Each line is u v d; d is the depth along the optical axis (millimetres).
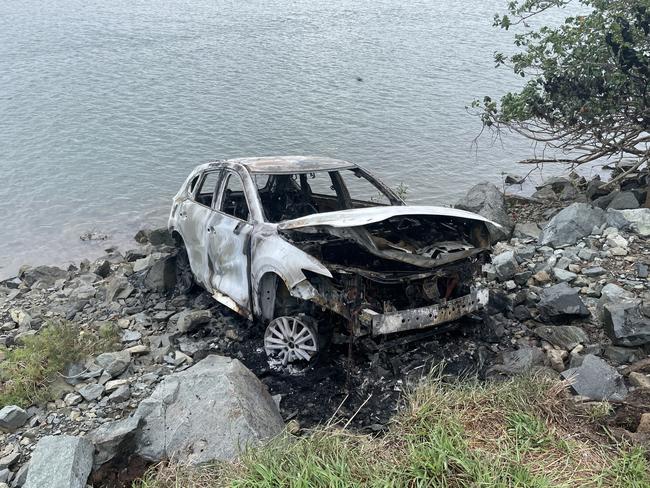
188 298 7891
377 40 40562
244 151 18562
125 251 11969
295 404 5395
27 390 5699
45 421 5336
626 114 10102
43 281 10188
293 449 4238
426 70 30500
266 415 4879
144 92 27266
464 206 10305
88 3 63500
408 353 5949
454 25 46438
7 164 17594
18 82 29141
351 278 5457
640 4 9570
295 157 7539
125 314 7711
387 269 5793
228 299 6746
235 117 22766
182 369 6094
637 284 7035
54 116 23188
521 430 4418
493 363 5863
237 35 43812
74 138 20250
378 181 7336
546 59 10398
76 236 12820
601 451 4199
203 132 20844
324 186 7648
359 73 30484
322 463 4055
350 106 24000
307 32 44906
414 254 5504
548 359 5781
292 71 31391
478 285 6102
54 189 15562
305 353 5793
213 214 7102
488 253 6113
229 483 3984
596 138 10812
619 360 5668
